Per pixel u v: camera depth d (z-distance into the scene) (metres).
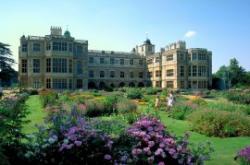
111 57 80.50
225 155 10.91
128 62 82.94
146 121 7.12
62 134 6.73
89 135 6.58
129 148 6.61
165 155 6.22
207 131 15.16
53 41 59.84
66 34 65.75
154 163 6.30
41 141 6.76
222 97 44.44
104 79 79.25
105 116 21.66
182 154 6.43
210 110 16.62
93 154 6.46
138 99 36.41
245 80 96.19
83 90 57.25
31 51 60.25
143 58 85.06
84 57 65.56
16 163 6.62
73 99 27.92
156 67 79.62
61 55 60.38
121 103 23.08
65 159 6.46
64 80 60.88
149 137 6.60
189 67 72.62
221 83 79.06
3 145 6.62
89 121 7.82
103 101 23.80
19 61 60.75
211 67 76.38
